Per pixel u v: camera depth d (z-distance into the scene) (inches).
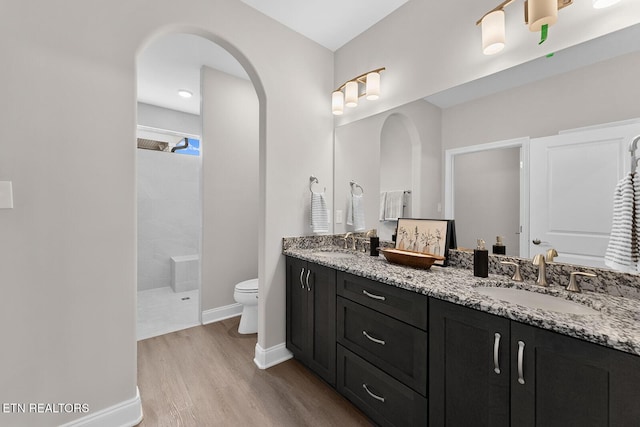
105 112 55.4
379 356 56.2
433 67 68.8
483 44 54.9
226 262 117.8
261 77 78.9
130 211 58.4
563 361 33.5
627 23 42.4
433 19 68.8
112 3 56.1
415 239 71.8
